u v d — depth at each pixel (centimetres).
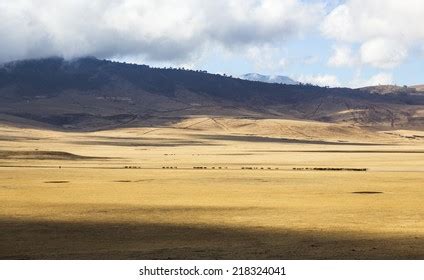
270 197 8375
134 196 8556
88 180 11444
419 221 5925
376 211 6744
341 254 4238
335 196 8475
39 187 9950
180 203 7631
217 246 4609
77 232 5328
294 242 4753
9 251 4450
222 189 9625
